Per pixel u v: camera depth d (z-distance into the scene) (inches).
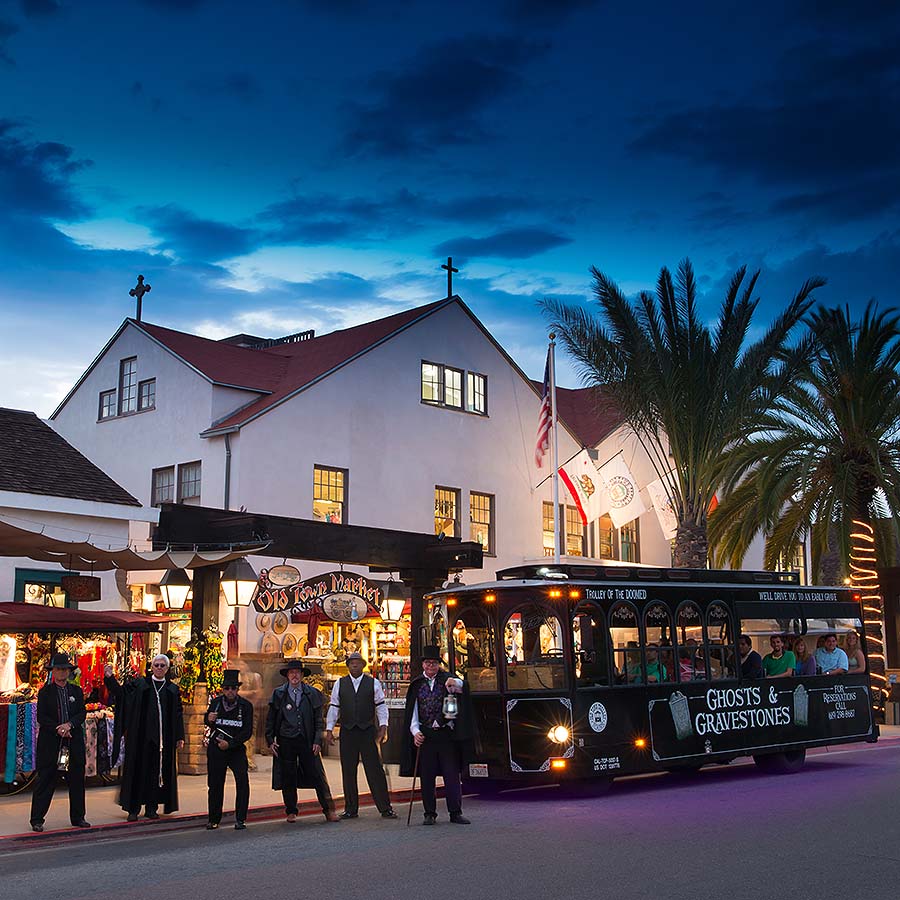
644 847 409.1
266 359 1177.4
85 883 362.0
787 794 562.6
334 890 341.1
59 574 823.1
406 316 1192.2
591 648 579.2
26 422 838.5
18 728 557.9
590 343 1067.3
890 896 328.8
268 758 758.5
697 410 1061.8
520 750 555.8
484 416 1234.6
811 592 730.2
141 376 1148.5
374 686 512.7
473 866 376.5
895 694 1095.6
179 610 753.6
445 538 784.3
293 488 1034.7
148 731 490.3
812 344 1051.9
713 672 644.1
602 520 1352.1
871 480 1074.7
